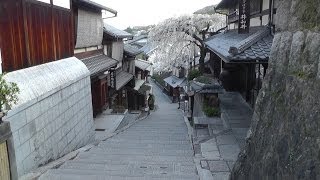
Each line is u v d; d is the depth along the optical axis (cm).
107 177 691
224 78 2056
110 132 1514
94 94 1877
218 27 3159
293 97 437
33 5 839
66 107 956
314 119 366
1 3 669
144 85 3741
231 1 2203
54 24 1003
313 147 355
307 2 451
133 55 3109
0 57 652
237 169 618
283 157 425
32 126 712
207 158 887
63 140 927
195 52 3419
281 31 546
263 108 559
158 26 3158
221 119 1400
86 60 1762
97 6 1630
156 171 762
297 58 451
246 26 1412
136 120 2083
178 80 4397
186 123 1848
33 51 835
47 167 747
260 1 1438
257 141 544
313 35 412
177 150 1013
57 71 945
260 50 962
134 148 1054
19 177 640
